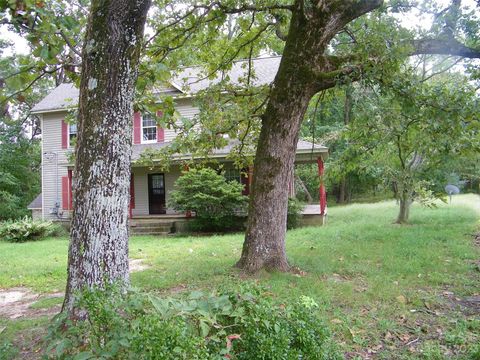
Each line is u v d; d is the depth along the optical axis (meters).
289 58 6.65
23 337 4.55
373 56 6.19
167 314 2.32
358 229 11.73
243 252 7.01
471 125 6.18
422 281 6.21
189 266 7.83
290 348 2.59
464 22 7.18
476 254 7.85
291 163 6.93
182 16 7.89
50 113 19.56
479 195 22.89
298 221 14.63
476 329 4.43
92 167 3.73
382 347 4.11
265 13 8.26
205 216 14.73
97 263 3.69
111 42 3.70
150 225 16.09
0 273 8.47
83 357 2.23
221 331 2.40
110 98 3.73
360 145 8.85
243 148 9.75
